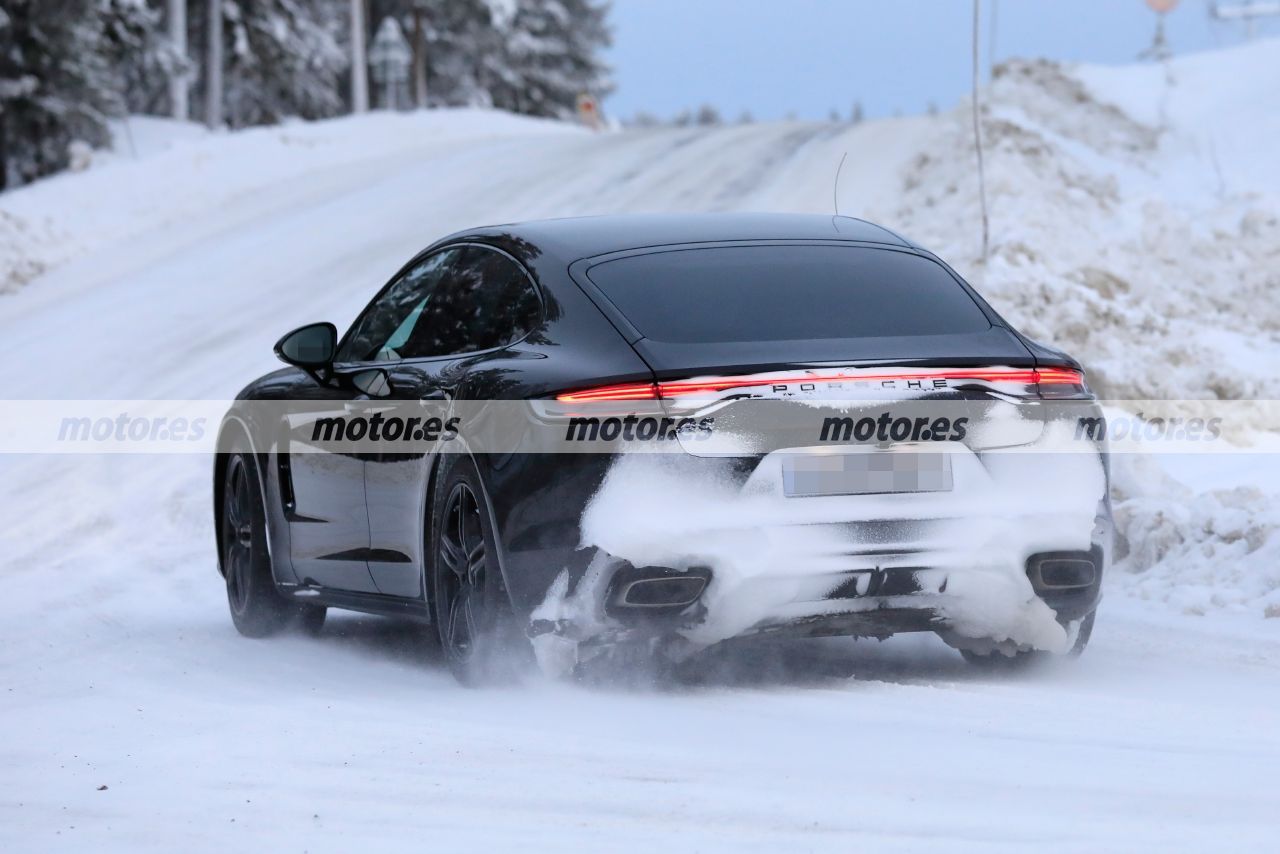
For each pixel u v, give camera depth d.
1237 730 14.84
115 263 79.06
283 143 120.88
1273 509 25.25
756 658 19.88
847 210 73.50
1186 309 55.91
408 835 11.66
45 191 97.50
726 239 19.53
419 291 21.75
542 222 20.83
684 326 17.39
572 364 17.16
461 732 15.44
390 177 104.12
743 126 125.38
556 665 17.11
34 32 142.50
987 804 11.94
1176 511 26.31
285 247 80.50
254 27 191.50
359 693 18.58
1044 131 83.62
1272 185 76.69
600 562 16.27
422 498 19.39
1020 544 16.94
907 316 18.08
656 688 17.70
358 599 21.88
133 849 11.65
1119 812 11.65
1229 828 11.16
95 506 36.69
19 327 63.62
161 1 177.38
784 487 16.44
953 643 18.30
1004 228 58.41
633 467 16.34
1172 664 19.34
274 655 22.56
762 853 10.80
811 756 13.78
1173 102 87.69
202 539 34.25
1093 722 15.27
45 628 25.02
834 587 16.45
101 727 16.64
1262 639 20.75
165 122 166.88
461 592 18.64
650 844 11.12
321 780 13.61
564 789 12.86
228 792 13.31
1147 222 62.91
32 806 13.16
